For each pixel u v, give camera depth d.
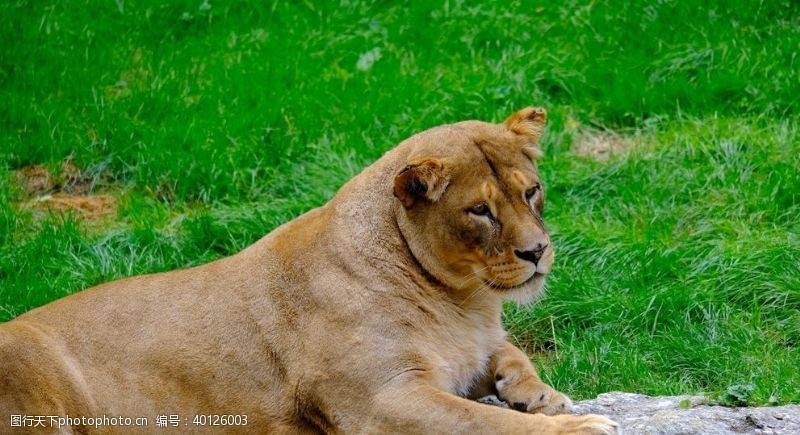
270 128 15.40
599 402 9.30
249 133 15.42
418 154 8.46
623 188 14.05
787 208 13.61
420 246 8.41
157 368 8.48
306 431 8.43
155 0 18.17
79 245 13.49
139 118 15.91
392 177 8.61
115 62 17.00
